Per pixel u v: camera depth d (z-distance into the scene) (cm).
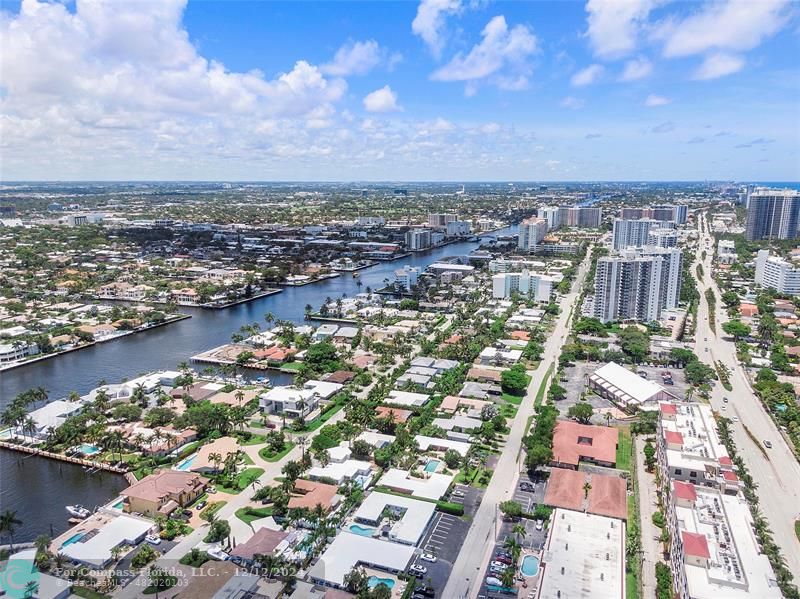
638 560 18900
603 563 18025
